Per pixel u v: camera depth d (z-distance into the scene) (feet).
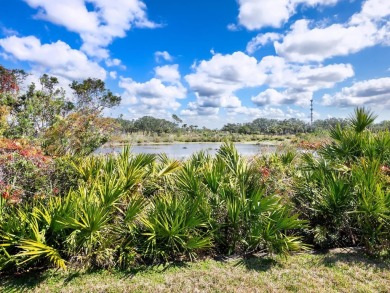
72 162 17.46
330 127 23.31
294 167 20.67
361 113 21.38
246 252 14.93
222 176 16.75
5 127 21.25
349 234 15.96
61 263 11.91
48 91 27.71
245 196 15.76
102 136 28.43
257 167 18.51
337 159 19.49
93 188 14.24
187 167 16.94
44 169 16.24
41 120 25.55
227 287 11.59
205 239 13.56
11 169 15.28
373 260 14.03
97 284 11.73
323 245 15.66
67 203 12.77
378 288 11.51
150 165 18.56
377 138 19.66
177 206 14.14
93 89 33.40
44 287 11.46
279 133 229.04
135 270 12.96
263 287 11.66
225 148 19.70
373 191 14.78
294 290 11.44
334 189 15.52
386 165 18.13
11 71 25.39
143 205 14.43
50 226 12.59
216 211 15.44
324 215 16.25
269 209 14.67
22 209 13.98
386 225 14.61
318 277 12.46
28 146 17.85
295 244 14.20
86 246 12.82
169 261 13.93
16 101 25.45
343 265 13.51
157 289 11.43
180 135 176.76
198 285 11.78
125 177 15.83
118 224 14.21
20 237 12.23
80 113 27.89
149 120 227.61
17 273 12.48
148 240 13.78
